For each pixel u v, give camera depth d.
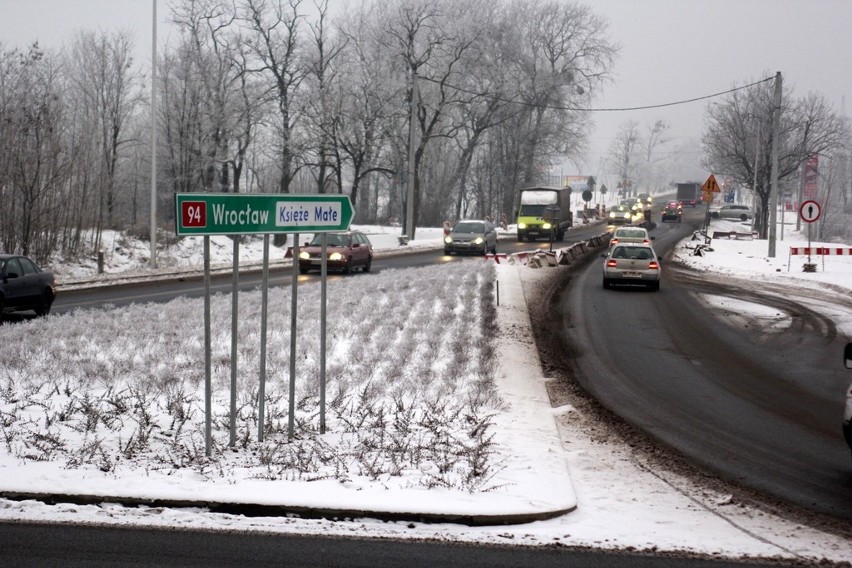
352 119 58.16
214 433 10.14
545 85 73.12
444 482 8.23
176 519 7.34
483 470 8.73
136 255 42.91
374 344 16.56
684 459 10.15
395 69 61.59
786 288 31.72
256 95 56.41
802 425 12.09
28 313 22.58
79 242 41.06
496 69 69.12
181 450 9.32
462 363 14.90
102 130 59.53
